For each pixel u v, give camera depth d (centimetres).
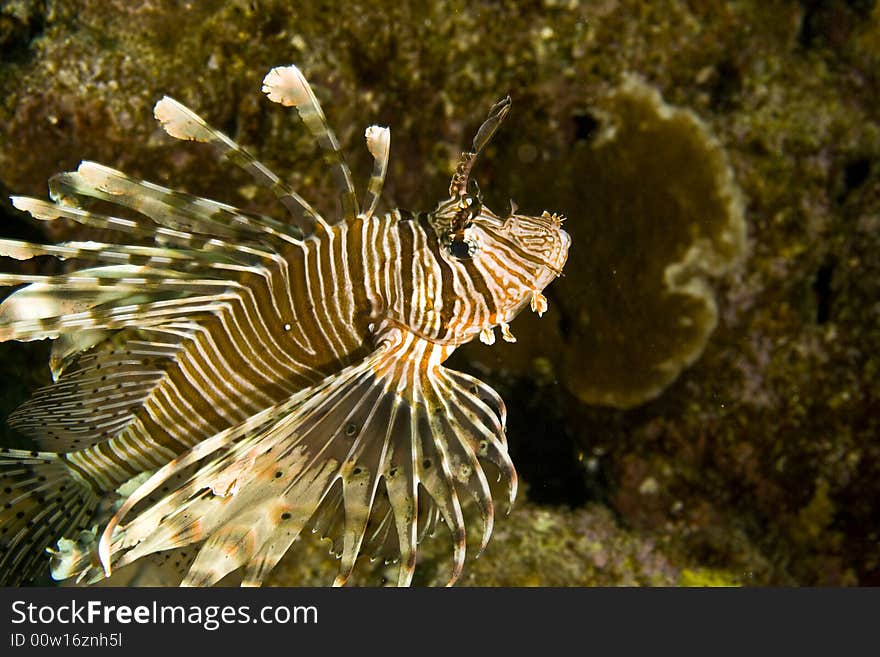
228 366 53
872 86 70
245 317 52
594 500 72
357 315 53
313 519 55
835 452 70
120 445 54
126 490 54
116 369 53
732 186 68
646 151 68
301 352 53
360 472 54
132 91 63
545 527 69
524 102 69
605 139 69
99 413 54
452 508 54
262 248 52
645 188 68
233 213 53
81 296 53
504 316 54
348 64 66
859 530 70
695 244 68
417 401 55
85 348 55
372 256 53
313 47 65
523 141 70
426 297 53
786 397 69
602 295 69
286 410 52
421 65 68
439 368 55
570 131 70
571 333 71
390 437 54
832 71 70
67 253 52
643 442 71
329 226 53
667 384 69
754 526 71
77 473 55
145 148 64
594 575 67
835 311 69
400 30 67
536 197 70
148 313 52
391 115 69
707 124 69
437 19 67
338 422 53
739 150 69
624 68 69
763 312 69
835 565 71
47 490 56
